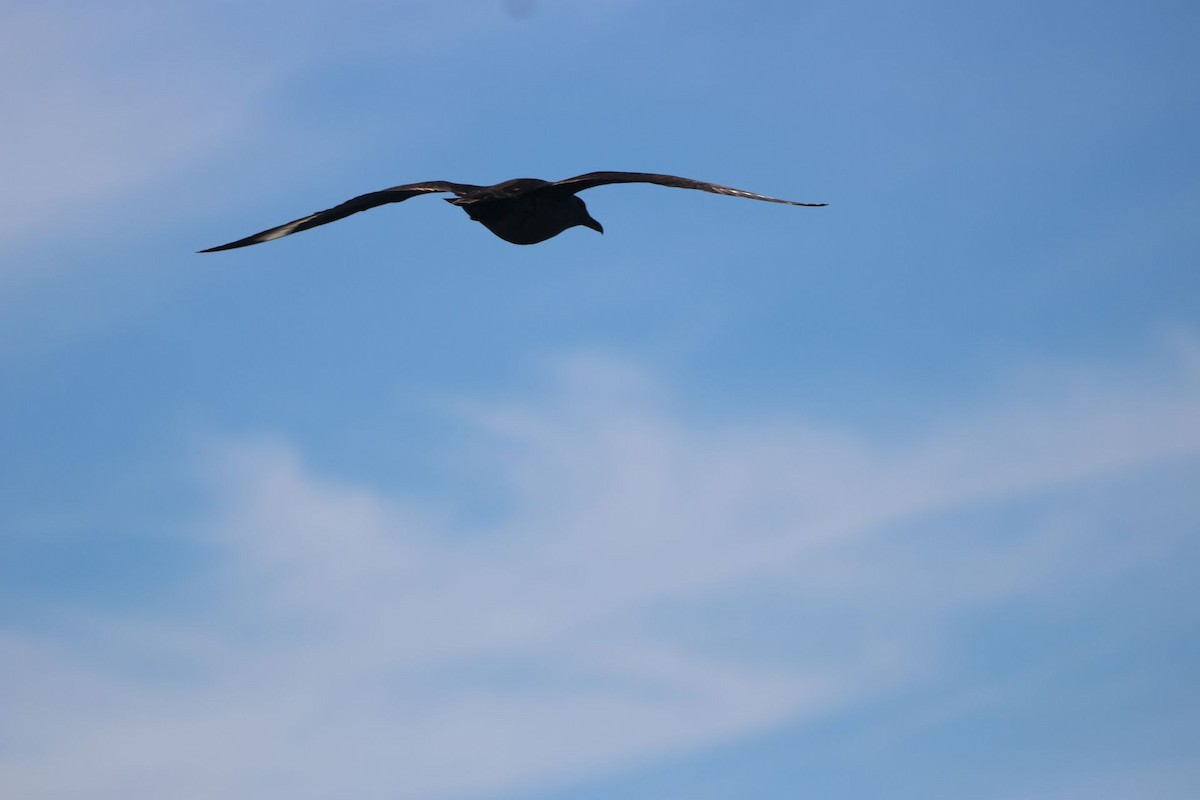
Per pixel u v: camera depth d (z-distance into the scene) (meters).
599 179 18.53
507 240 19.61
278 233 19.55
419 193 19.78
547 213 19.52
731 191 17.59
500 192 19.09
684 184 17.91
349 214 19.72
